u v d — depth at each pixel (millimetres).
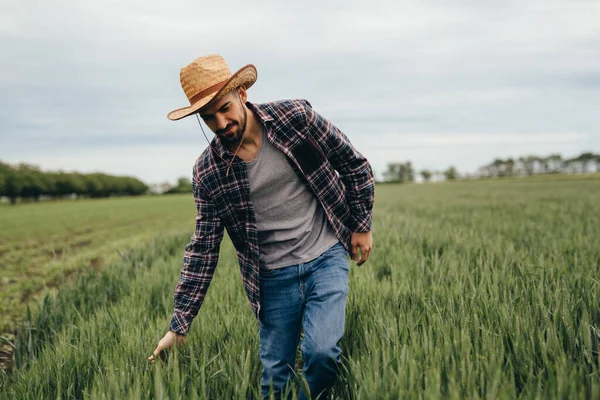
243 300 3916
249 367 2400
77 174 105000
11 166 97188
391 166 149125
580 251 5090
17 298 6836
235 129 2174
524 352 2289
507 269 4164
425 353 2361
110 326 3484
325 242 2414
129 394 2111
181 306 2580
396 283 4012
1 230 21453
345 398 2359
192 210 36500
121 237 16891
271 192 2344
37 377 2535
